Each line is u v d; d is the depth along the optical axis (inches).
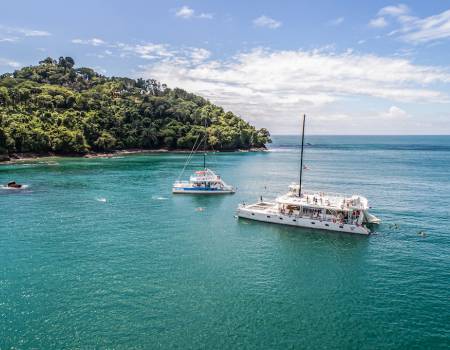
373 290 2183.8
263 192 5226.4
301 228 3380.9
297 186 3900.1
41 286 2162.9
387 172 7657.5
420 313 1936.5
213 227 3410.4
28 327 1764.3
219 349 1627.7
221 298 2059.5
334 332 1764.3
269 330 1771.7
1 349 1608.0
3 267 2421.3
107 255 2662.4
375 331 1775.3
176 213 3912.4
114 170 7288.4
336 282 2287.2
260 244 2952.8
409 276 2380.7
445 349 1652.3
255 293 2126.0
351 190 5393.7
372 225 3499.0
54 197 4584.2
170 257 2647.6
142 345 1647.4
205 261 2586.1
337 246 2923.2
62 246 2832.2
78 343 1656.0
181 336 1711.4
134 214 3841.0
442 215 3880.4
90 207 4104.3
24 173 6609.3
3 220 3523.6
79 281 2233.0
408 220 3683.6
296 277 2348.7
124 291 2117.4
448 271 2460.6
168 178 6269.7
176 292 2118.6
